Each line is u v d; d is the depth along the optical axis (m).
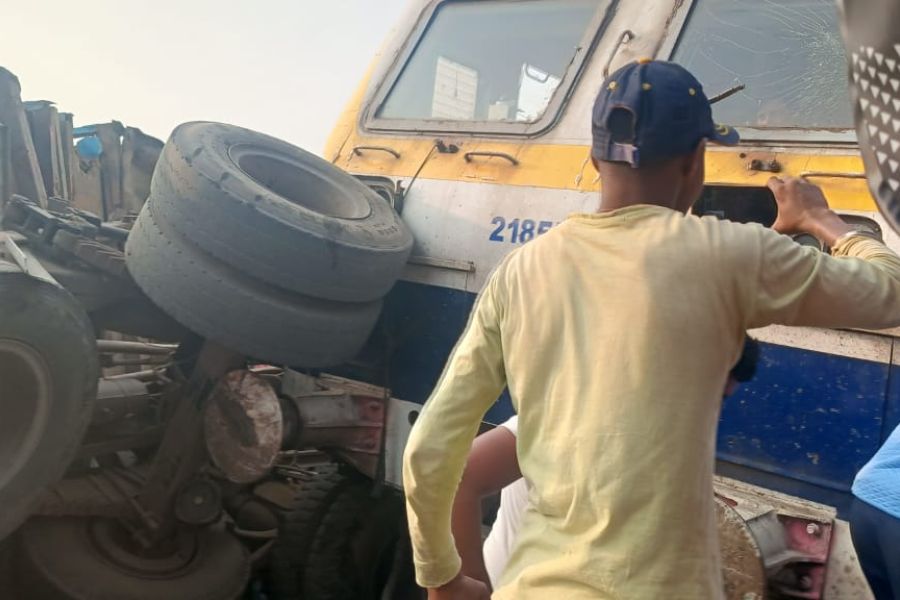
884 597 2.08
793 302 1.52
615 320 1.50
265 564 4.13
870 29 1.29
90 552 3.55
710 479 1.49
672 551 1.42
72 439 3.30
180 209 3.46
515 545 1.60
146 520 3.63
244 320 3.44
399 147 4.18
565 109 3.74
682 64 3.55
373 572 3.96
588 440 1.47
